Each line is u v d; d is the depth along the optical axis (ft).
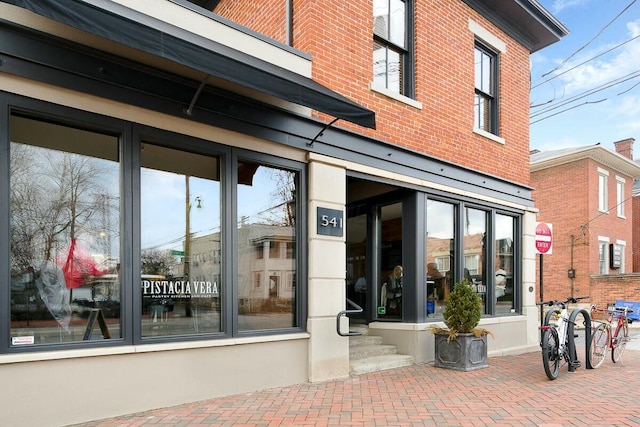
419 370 22.07
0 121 12.92
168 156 16.78
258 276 18.66
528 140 33.53
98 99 14.64
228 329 17.20
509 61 32.07
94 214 14.96
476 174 28.30
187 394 15.81
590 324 23.38
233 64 14.06
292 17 21.70
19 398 12.64
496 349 28.76
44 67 13.58
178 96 16.24
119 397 14.35
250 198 18.69
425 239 25.05
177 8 15.81
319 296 19.65
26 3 10.75
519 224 32.50
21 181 13.76
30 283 13.67
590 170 59.93
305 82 16.89
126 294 14.94
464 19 28.32
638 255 75.20
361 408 15.58
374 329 25.91
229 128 17.56
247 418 14.34
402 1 25.45
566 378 20.57
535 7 30.81
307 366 19.25
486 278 29.63
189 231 16.96
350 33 21.74
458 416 14.84
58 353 13.25
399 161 23.49
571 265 60.29
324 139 20.43
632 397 17.25
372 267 27.20
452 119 26.94
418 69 25.08
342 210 20.86
